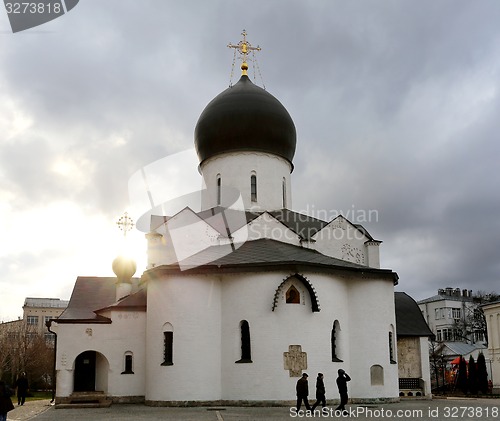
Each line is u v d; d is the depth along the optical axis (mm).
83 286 42062
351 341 34906
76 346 36750
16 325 98875
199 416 26172
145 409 30750
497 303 55438
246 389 31609
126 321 37250
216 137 42031
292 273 32344
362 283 35719
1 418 20203
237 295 32969
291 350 31609
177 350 32875
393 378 35094
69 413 29250
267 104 42406
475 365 53406
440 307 115375
